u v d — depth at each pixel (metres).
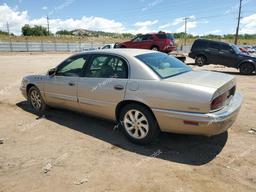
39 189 3.12
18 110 6.34
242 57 13.70
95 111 4.81
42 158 3.87
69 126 5.16
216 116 3.52
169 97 3.77
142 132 4.18
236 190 3.05
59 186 3.17
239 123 5.23
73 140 4.50
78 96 4.99
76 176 3.38
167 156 3.88
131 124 4.30
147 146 4.23
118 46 20.11
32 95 6.17
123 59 4.42
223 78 4.11
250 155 3.88
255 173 3.40
